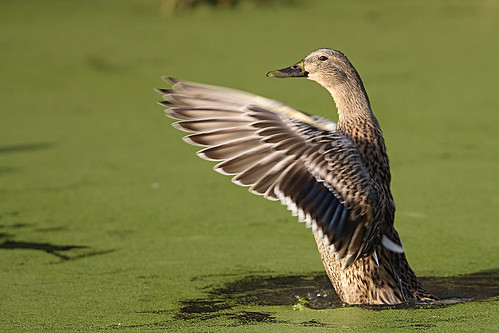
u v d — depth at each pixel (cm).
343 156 615
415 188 1157
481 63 2019
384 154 702
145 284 817
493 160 1286
